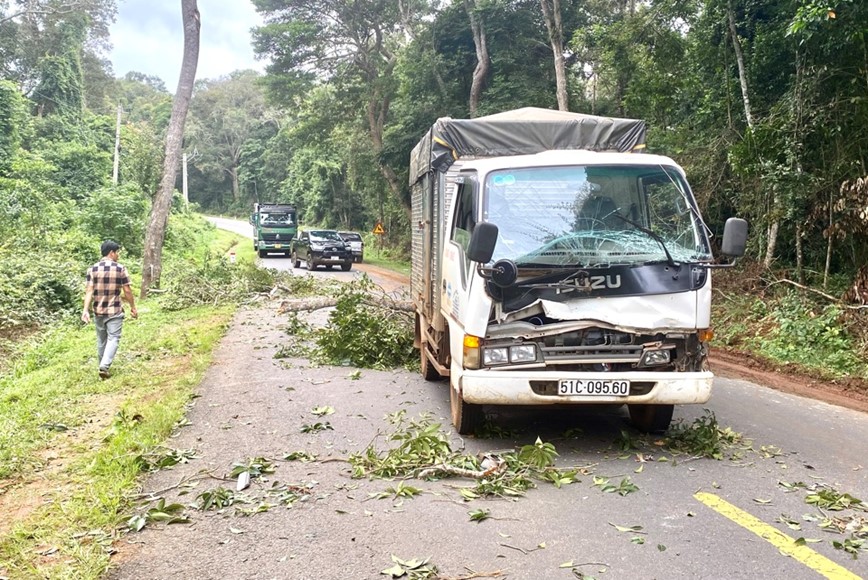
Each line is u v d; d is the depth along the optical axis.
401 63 30.84
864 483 5.38
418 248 9.70
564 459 5.92
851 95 11.84
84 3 49.75
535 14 26.08
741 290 14.44
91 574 3.83
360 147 40.47
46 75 45.72
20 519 4.70
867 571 3.88
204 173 100.56
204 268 19.53
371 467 5.66
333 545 4.25
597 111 23.86
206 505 4.87
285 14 34.84
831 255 13.62
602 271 5.81
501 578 3.81
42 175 31.92
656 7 17.17
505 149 8.14
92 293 9.51
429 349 8.83
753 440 6.61
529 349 5.82
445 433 6.60
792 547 4.18
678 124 17.81
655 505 4.86
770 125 12.64
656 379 5.79
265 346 11.80
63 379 9.40
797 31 10.87
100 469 5.55
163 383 9.06
